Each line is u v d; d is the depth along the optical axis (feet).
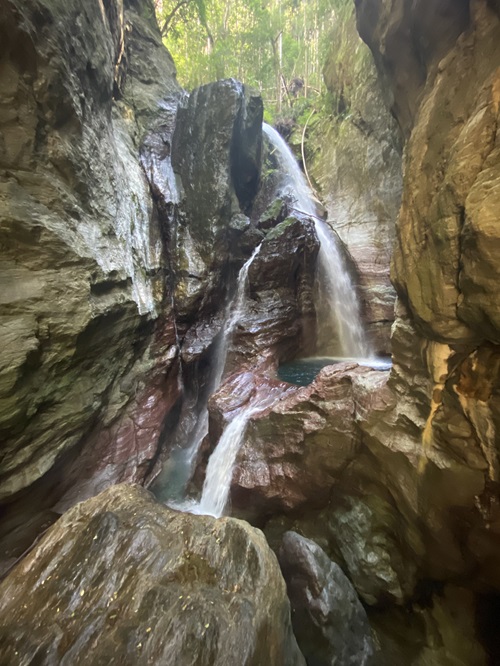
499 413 9.62
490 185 8.43
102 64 26.71
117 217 25.57
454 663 12.62
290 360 34.17
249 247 36.68
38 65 17.25
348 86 50.98
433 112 12.21
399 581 14.74
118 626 8.15
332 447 16.94
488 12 10.25
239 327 31.83
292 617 13.29
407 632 14.08
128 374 24.47
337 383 18.08
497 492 10.21
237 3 77.25
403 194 13.43
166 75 47.93
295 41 81.71
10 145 15.89
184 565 9.82
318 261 38.83
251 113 40.96
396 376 14.33
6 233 14.48
